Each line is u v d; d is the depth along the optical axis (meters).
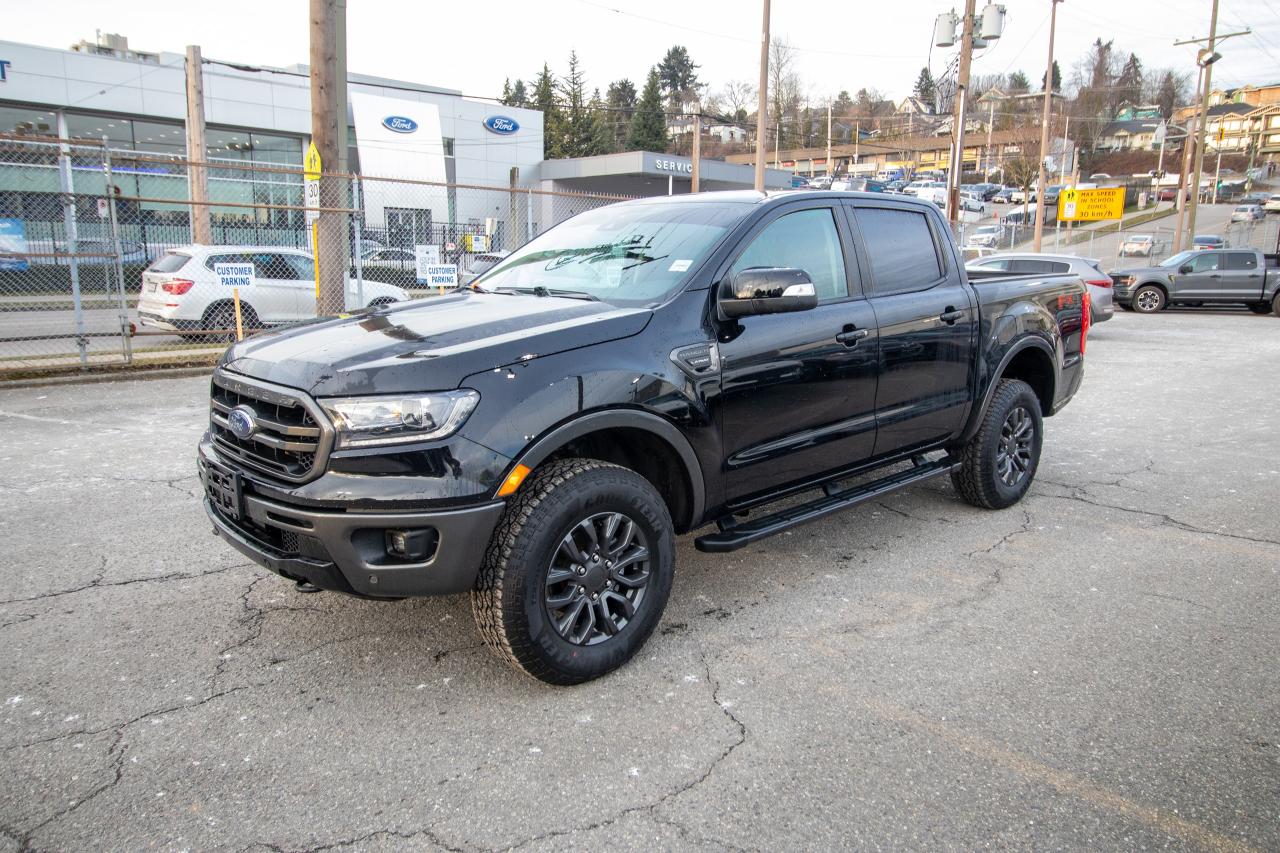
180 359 10.80
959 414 4.65
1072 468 6.38
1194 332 17.22
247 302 12.63
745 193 4.11
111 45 32.94
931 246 4.63
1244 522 5.07
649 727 2.85
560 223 4.62
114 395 9.02
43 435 7.07
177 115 28.27
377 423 2.67
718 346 3.40
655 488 3.48
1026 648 3.43
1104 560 4.43
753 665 3.28
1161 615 3.75
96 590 3.94
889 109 112.12
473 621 3.64
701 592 3.99
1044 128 33.94
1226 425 8.04
